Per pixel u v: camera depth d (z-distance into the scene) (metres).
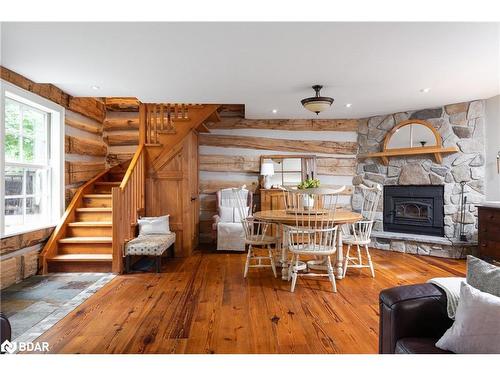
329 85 4.09
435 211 5.38
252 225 4.31
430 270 4.34
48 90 4.21
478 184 4.96
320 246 3.49
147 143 5.23
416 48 2.93
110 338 2.42
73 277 4.03
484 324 1.33
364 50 2.97
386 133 5.90
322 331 2.55
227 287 3.65
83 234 4.64
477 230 4.77
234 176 6.41
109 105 6.22
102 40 2.73
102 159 6.09
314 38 2.71
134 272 4.28
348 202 6.36
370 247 5.88
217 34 2.62
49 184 4.52
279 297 3.32
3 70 3.40
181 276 4.11
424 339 1.55
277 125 6.39
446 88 4.29
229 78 3.79
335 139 6.38
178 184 5.25
